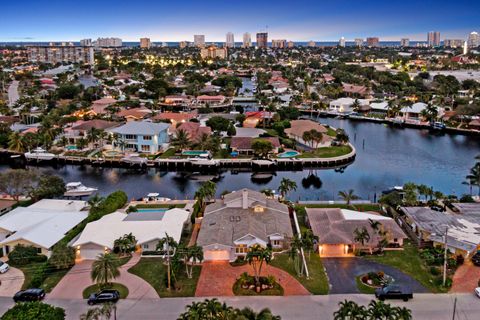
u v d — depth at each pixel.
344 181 116.19
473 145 155.00
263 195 83.62
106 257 57.47
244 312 44.69
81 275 61.62
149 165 128.88
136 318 50.84
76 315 51.34
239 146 135.62
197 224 80.25
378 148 151.00
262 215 75.44
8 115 189.88
